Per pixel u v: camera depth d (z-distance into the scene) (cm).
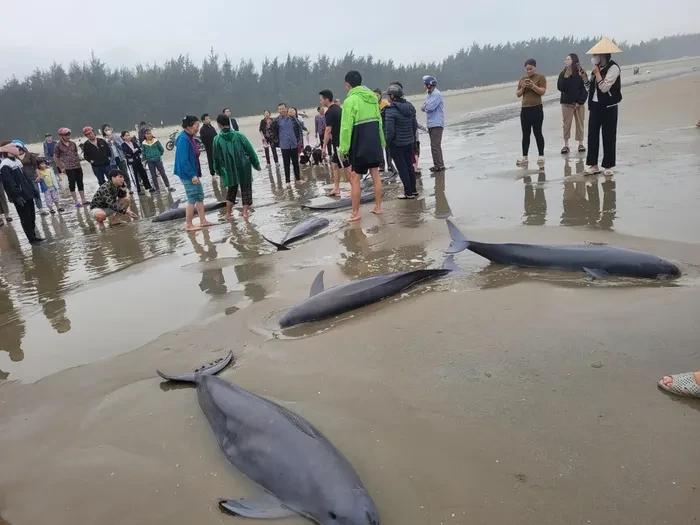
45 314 690
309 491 307
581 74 1322
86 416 435
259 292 661
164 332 577
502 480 312
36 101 7988
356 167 933
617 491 296
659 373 393
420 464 333
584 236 710
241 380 457
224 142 1076
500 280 605
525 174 1166
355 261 732
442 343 477
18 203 1123
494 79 14225
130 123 8444
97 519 322
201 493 334
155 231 1132
